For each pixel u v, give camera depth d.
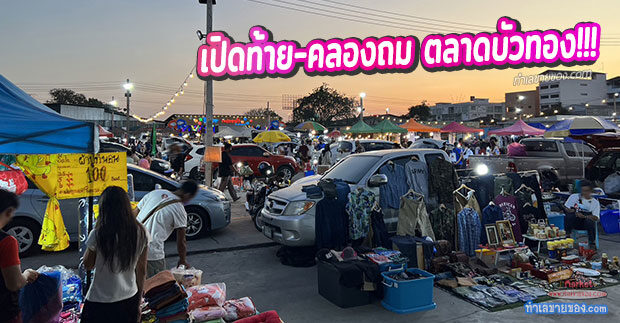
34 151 3.58
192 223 7.84
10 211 2.60
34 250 6.94
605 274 5.89
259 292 5.36
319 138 34.53
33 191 6.70
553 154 13.98
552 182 12.81
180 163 13.84
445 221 6.60
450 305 4.90
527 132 17.08
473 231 6.51
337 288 4.88
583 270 5.91
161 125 42.31
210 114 12.10
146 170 7.65
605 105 82.69
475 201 6.79
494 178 7.15
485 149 22.64
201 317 3.44
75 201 6.78
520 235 6.85
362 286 4.86
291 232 6.39
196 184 4.36
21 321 2.69
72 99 74.94
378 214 6.28
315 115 67.75
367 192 6.29
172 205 4.18
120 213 2.76
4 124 3.30
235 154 16.36
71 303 3.74
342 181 6.68
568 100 82.44
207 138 12.16
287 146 23.41
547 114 73.69
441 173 6.85
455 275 5.75
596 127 10.18
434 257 5.98
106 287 2.73
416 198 6.56
